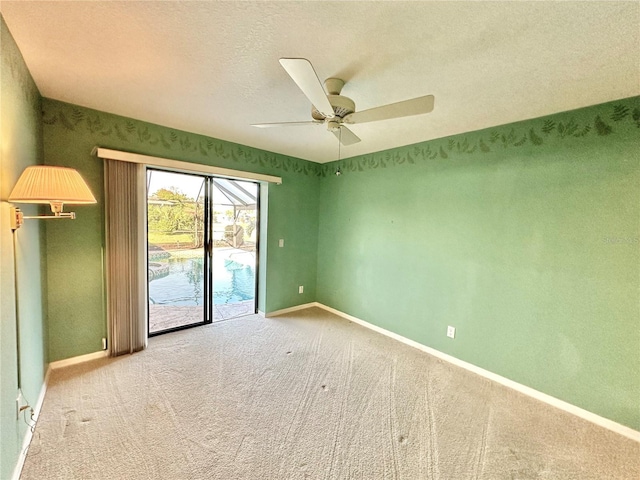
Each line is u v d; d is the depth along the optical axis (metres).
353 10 1.21
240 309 4.03
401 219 3.28
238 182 3.73
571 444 1.81
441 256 2.91
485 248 2.59
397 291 3.33
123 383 2.27
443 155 2.88
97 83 1.95
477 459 1.67
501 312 2.50
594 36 1.32
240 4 1.19
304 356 2.85
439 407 2.13
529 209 2.32
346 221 3.96
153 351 2.82
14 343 1.45
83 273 2.51
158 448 1.66
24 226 1.68
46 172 1.47
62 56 1.62
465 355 2.74
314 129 2.76
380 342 3.24
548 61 1.54
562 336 2.18
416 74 1.71
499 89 1.86
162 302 3.27
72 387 2.19
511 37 1.35
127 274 2.68
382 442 1.77
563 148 2.15
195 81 1.89
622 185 1.92
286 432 1.83
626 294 1.92
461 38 1.37
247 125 2.71
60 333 2.43
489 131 2.54
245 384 2.33
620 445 1.82
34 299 1.91
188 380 2.35
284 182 3.91
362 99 2.06
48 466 1.52
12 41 1.44
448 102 2.06
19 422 1.52
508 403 2.21
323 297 4.37
